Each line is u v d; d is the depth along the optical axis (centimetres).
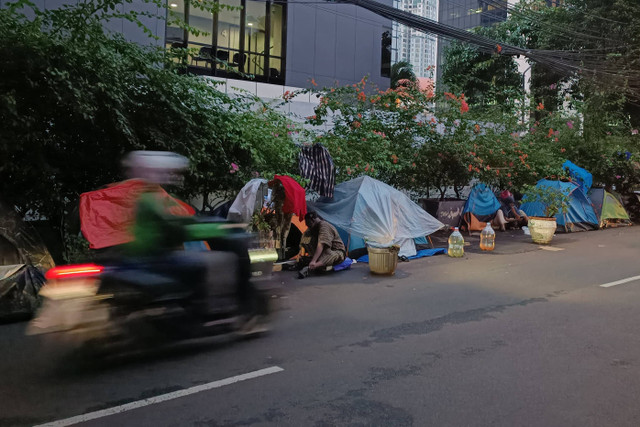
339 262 908
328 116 1522
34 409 378
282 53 1803
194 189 962
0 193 716
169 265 488
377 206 1037
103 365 463
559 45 2000
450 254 1072
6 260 626
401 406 386
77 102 688
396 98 1335
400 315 635
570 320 612
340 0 1181
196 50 901
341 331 570
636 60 1739
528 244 1241
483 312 649
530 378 438
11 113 650
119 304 480
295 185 896
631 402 391
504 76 2364
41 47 668
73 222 691
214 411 377
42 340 523
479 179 1437
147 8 1343
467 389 416
